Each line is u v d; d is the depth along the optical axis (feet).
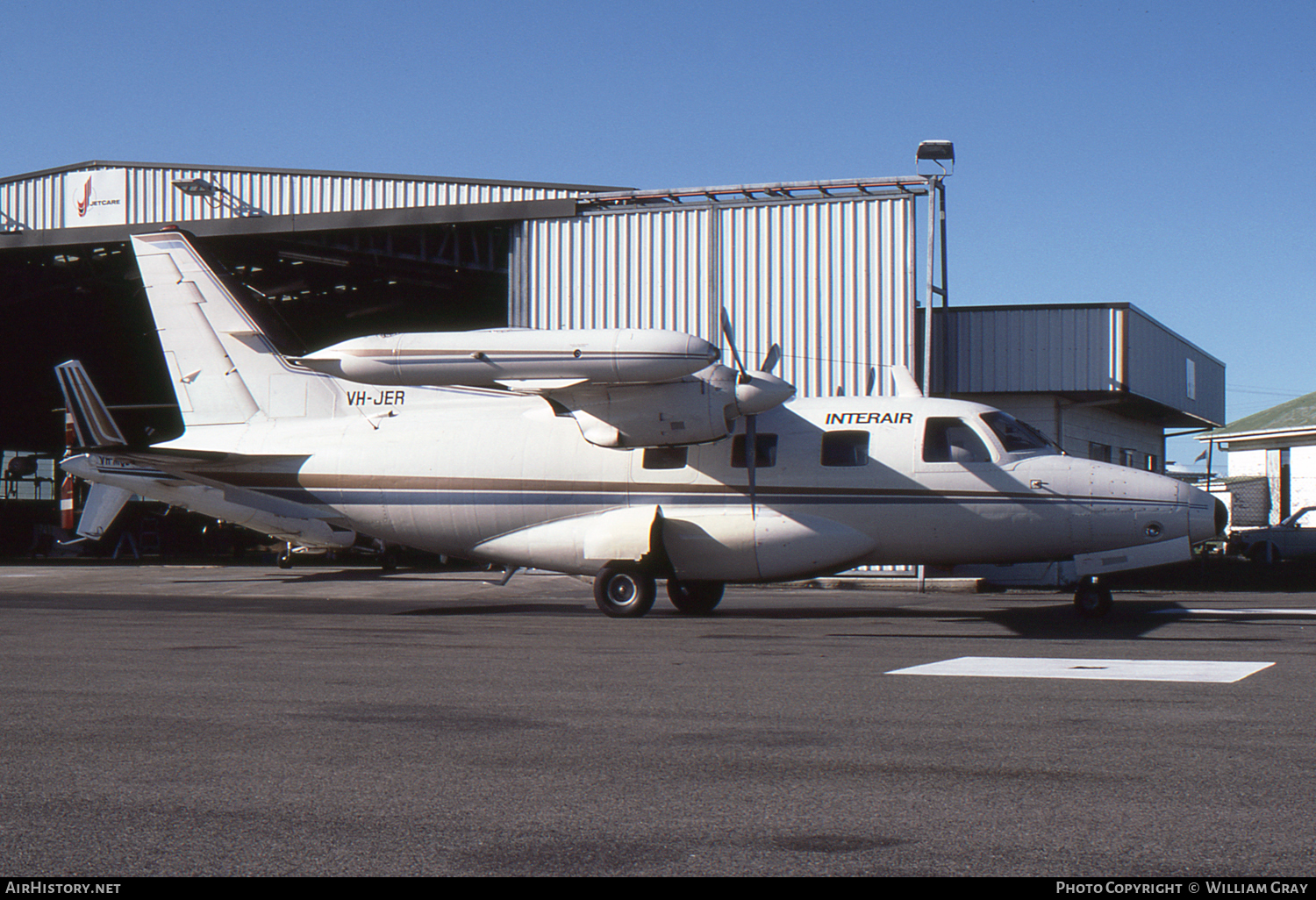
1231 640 30.35
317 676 23.29
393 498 44.96
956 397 73.26
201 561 113.50
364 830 11.85
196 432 48.03
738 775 14.20
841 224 67.10
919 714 18.35
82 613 42.96
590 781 13.93
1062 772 14.14
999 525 39.83
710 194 69.41
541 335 38.40
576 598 53.83
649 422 39.70
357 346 38.68
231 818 12.34
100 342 119.44
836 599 52.80
